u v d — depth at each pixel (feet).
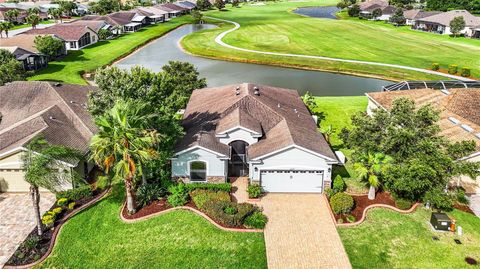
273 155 104.94
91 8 524.11
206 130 117.91
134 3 616.80
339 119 166.61
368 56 302.45
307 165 106.11
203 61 295.28
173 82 161.99
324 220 97.25
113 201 104.63
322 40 362.53
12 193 110.32
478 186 110.32
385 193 107.45
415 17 433.89
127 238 90.99
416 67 271.90
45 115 124.16
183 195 102.63
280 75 259.80
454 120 126.41
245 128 111.45
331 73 269.44
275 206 103.09
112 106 104.99
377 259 84.48
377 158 98.68
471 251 86.69
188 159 108.17
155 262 84.23
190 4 611.06
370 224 95.45
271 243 89.15
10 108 137.69
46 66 261.03
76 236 91.81
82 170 115.65
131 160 88.79
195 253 86.38
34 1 644.27
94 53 303.48
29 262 84.28
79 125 127.95
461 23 370.32
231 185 111.14
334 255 85.66
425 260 84.17
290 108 137.49
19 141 111.65
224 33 395.75
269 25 449.89
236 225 94.38
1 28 330.54
